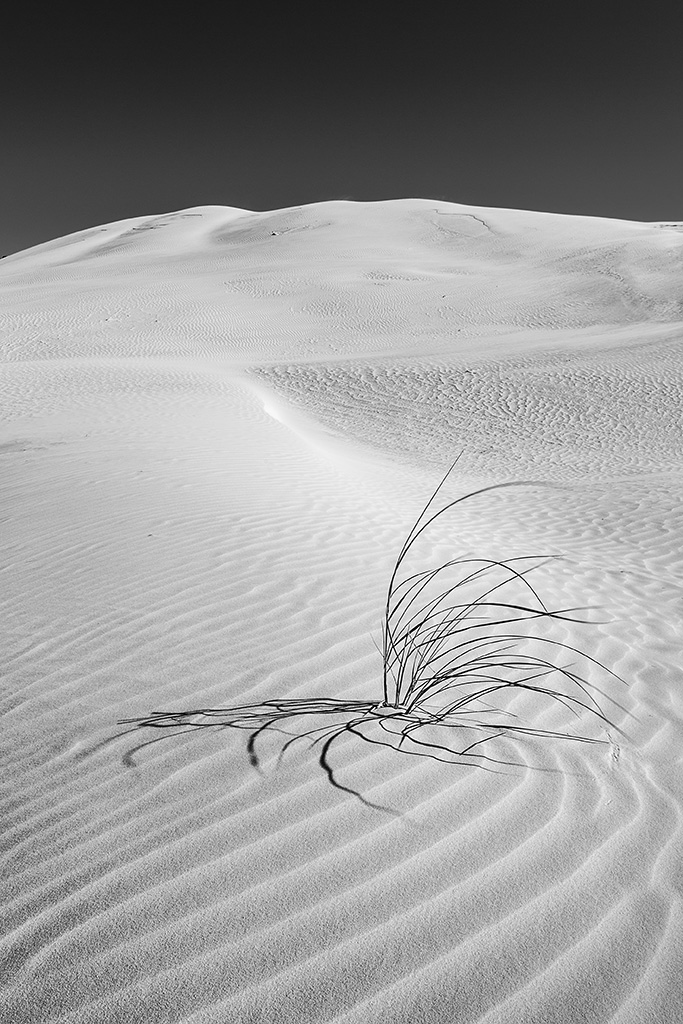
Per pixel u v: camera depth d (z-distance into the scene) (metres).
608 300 40.00
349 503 7.71
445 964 2.07
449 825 2.62
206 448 10.59
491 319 38.84
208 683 3.56
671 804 2.86
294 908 2.24
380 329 38.16
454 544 6.68
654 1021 1.93
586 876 2.41
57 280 54.91
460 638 4.31
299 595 4.67
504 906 2.28
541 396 21.80
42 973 2.01
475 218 74.38
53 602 4.55
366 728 3.22
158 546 5.57
